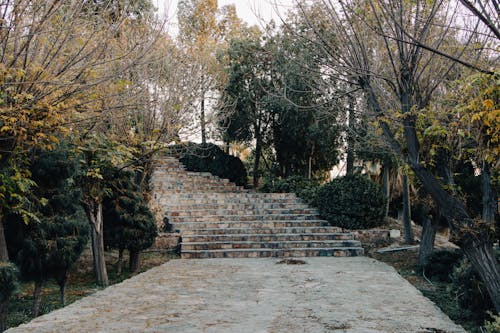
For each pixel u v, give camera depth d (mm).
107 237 12523
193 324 6930
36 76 6715
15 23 6348
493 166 7012
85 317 7367
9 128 6520
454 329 6715
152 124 13531
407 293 9320
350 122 13984
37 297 9242
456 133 7160
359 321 7137
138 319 7234
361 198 17469
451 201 7133
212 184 23500
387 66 8328
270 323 6996
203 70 17031
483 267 6840
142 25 10875
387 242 16938
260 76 22156
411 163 7363
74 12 7070
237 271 12312
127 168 12688
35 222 9094
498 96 5969
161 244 16047
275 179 23797
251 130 24062
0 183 7777
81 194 10086
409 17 7395
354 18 7863
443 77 7363
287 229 17219
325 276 11461
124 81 7699
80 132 9656
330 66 7996
